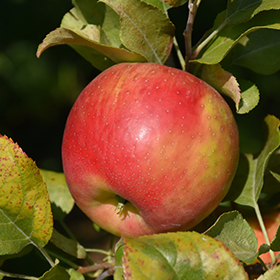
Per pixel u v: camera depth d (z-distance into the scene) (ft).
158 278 1.24
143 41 1.39
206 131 1.34
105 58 1.47
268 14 1.37
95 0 1.45
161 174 1.32
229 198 1.46
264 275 1.29
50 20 3.33
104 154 1.34
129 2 1.35
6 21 3.32
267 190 1.55
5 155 1.32
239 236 1.34
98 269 1.43
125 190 1.34
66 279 1.35
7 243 1.35
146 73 1.36
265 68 1.52
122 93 1.34
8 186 1.33
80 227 3.49
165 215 1.36
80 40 1.39
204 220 1.46
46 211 1.35
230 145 1.36
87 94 1.38
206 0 2.70
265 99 3.00
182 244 1.26
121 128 1.33
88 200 1.42
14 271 1.59
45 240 1.37
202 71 1.41
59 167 4.16
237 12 1.39
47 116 4.23
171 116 1.32
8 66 3.72
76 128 1.37
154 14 1.37
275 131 1.45
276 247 1.32
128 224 1.42
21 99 3.99
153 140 1.32
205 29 2.67
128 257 1.24
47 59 3.78
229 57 1.48
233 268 1.26
